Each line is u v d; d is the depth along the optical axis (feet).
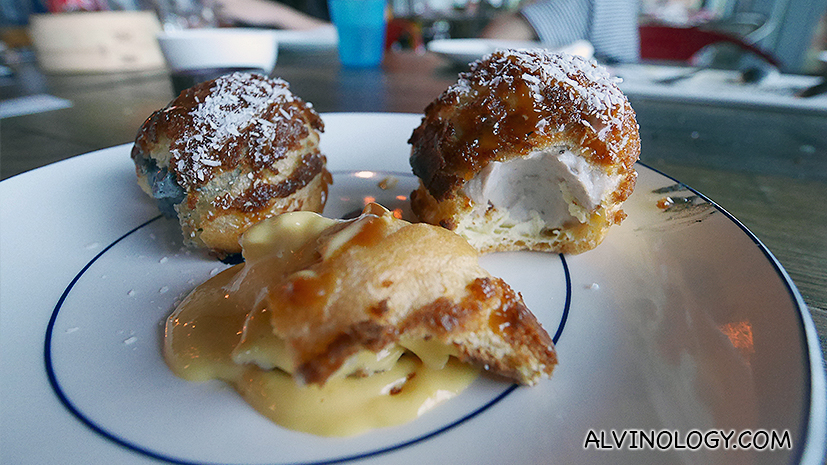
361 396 0.29
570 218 0.42
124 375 0.30
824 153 0.61
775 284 0.29
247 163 0.42
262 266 0.34
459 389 0.29
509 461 0.25
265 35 0.82
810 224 0.44
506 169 0.42
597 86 0.40
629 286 0.36
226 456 0.26
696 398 0.26
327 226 0.36
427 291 0.30
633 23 1.32
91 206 0.45
